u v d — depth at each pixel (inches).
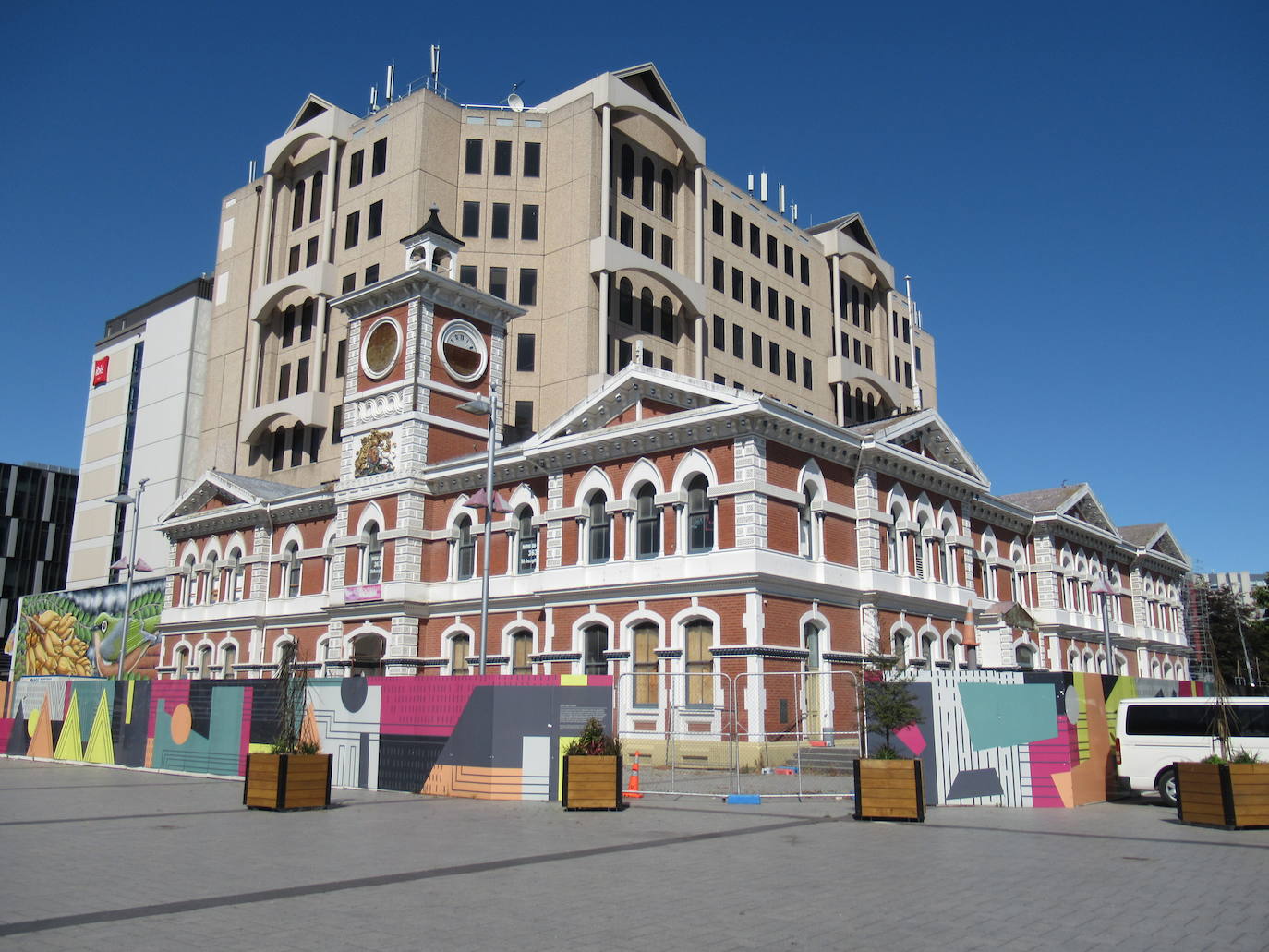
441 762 930.1
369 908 430.0
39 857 562.9
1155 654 2438.5
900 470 1496.1
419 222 2274.9
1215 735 851.4
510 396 2247.8
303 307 2578.7
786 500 1284.4
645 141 2466.8
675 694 1252.5
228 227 2908.5
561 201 2315.5
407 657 1584.6
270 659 1878.7
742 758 1173.1
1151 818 776.3
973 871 525.0
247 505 1962.4
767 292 2792.8
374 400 1734.7
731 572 1228.5
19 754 1481.3
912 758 764.6
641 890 469.4
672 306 2465.6
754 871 521.7
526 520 1529.3
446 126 2359.7
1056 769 868.6
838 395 2979.8
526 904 438.3
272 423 2522.1
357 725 1004.6
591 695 877.8
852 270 3186.5
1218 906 443.2
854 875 509.4
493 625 1523.1
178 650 2091.5
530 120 2388.0
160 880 492.7
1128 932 394.9
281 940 373.4
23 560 4414.4
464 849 595.2
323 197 2509.8
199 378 3095.5
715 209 2650.1
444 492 1641.2
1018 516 1919.3
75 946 362.0
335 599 1697.8
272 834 658.8
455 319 1740.9
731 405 1248.2
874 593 1382.9
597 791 789.2
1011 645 1764.3
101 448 3380.9
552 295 2285.9
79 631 2824.8
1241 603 3361.2
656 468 1338.6
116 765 1290.6
